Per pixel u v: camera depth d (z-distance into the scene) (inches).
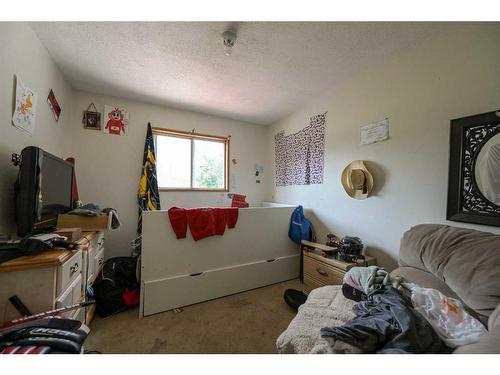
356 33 63.9
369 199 83.0
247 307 78.4
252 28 61.6
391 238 75.4
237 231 91.3
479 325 35.6
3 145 49.3
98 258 75.3
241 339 61.3
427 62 65.7
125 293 75.1
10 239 46.4
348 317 45.6
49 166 56.8
